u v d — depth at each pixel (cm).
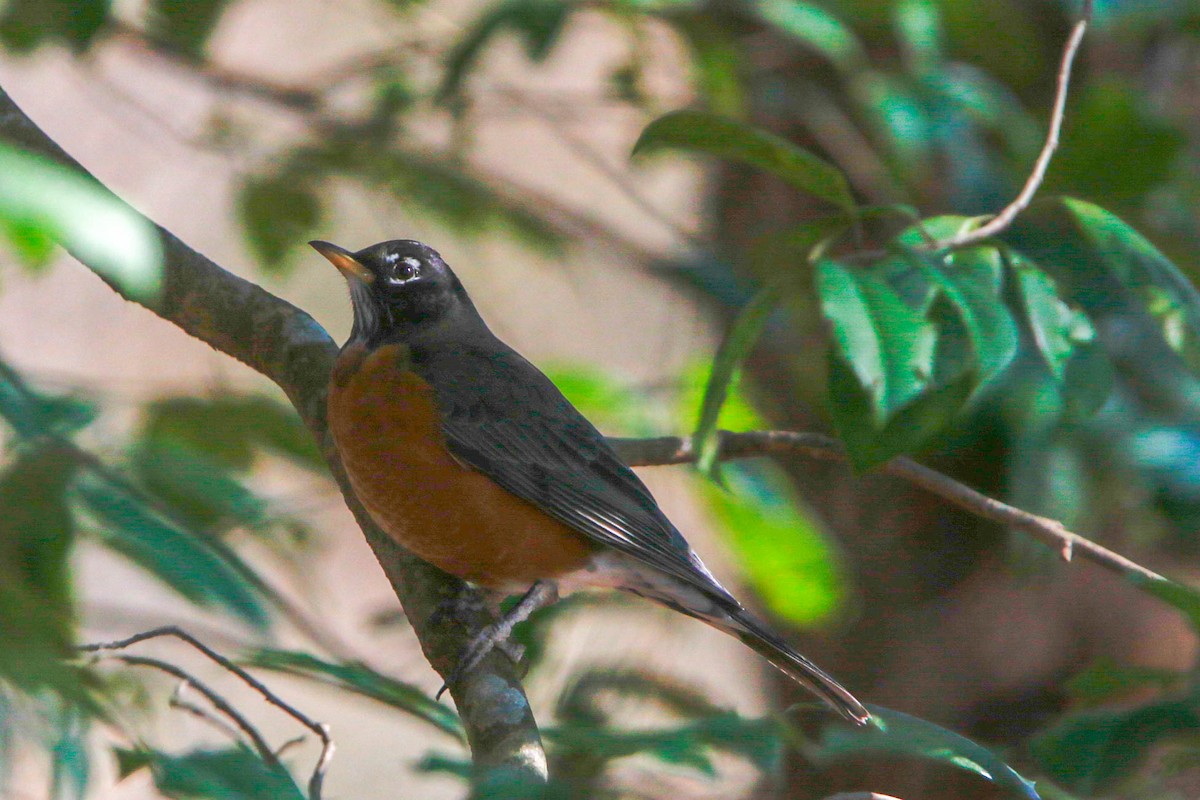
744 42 1165
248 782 443
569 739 510
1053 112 662
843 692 712
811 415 1211
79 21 1006
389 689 575
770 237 1052
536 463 788
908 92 950
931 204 1095
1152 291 616
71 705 420
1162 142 911
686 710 869
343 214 1446
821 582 928
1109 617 1123
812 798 1109
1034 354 814
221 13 1147
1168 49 1130
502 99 1330
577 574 801
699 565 788
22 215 314
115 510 562
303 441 907
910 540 1164
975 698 1134
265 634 540
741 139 665
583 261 1434
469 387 795
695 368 977
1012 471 843
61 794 426
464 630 702
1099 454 878
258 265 1262
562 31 990
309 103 1234
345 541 1633
